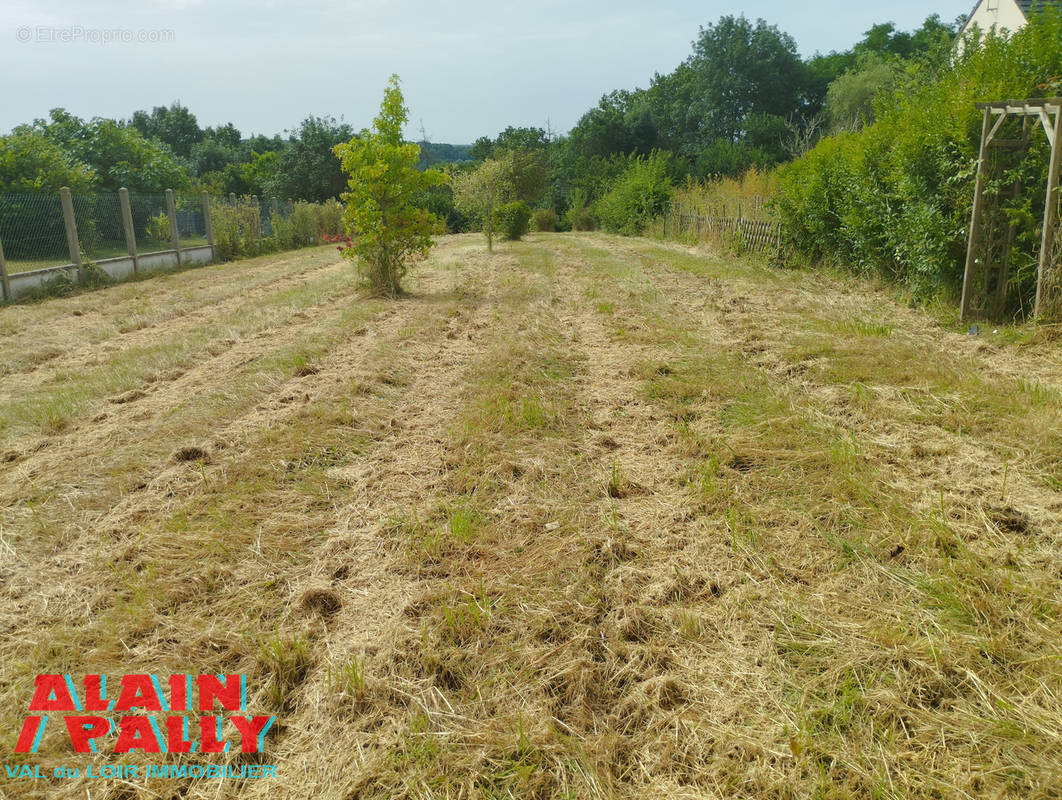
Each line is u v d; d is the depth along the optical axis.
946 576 3.03
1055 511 3.51
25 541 3.56
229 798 2.10
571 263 15.23
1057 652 2.54
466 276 13.37
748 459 4.34
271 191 33.84
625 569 3.25
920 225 8.41
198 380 6.36
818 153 12.62
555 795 2.09
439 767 2.19
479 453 4.62
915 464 4.16
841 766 2.13
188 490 4.12
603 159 44.47
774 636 2.74
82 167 18.53
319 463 4.51
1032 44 7.84
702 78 47.75
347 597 3.10
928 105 8.79
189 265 17.05
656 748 2.26
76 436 5.00
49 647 2.75
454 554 3.42
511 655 2.69
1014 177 7.23
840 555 3.28
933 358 6.20
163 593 3.09
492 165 19.58
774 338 7.27
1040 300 6.91
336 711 2.42
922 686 2.44
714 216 18.72
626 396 5.71
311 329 8.43
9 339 8.18
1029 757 2.12
